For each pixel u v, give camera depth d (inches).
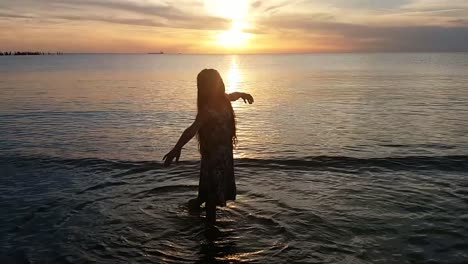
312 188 261.4
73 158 344.5
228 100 207.9
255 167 315.6
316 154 359.6
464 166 310.8
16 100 856.9
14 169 312.0
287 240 184.1
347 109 709.9
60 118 605.0
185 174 296.7
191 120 596.4
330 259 166.1
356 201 235.6
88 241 185.0
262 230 195.3
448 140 421.7
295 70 3223.4
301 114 653.9
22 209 225.8
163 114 660.1
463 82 1411.2
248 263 163.0
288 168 312.5
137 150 384.2
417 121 558.6
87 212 220.7
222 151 200.5
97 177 290.0
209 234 191.2
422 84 1337.4
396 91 1080.2
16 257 171.0
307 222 204.4
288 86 1370.6
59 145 406.9
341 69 3245.6
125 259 167.9
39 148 390.0
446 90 1087.0
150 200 239.9
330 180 279.7
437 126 514.0
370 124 539.2
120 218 211.8
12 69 2987.2
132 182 277.3
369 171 301.7
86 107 745.0
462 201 234.8
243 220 207.8
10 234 193.5
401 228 197.0
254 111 698.8
